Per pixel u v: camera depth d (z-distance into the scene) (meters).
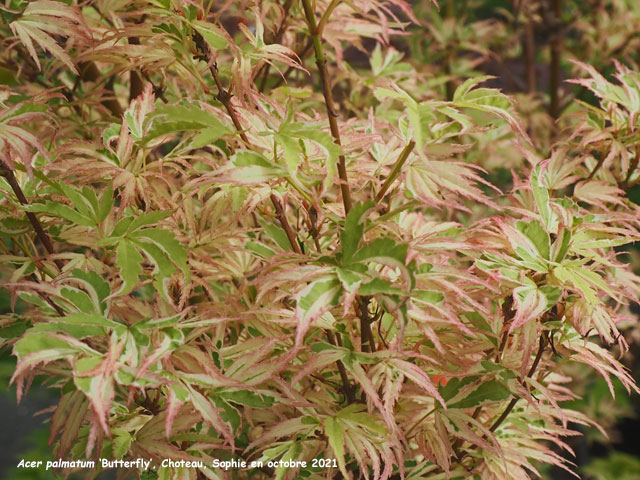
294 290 0.56
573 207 0.61
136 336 0.53
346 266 0.54
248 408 0.64
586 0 1.19
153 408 0.59
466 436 0.59
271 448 0.59
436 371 0.61
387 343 0.61
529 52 1.20
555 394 0.67
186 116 0.52
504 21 1.27
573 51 1.19
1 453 1.41
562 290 0.56
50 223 0.62
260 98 0.59
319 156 0.58
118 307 0.61
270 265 0.54
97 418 0.50
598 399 1.12
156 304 0.58
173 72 0.81
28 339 0.51
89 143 0.60
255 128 0.60
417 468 0.65
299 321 0.52
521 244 0.57
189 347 0.54
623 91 0.69
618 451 1.29
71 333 0.52
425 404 0.63
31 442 1.45
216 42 0.57
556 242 0.57
